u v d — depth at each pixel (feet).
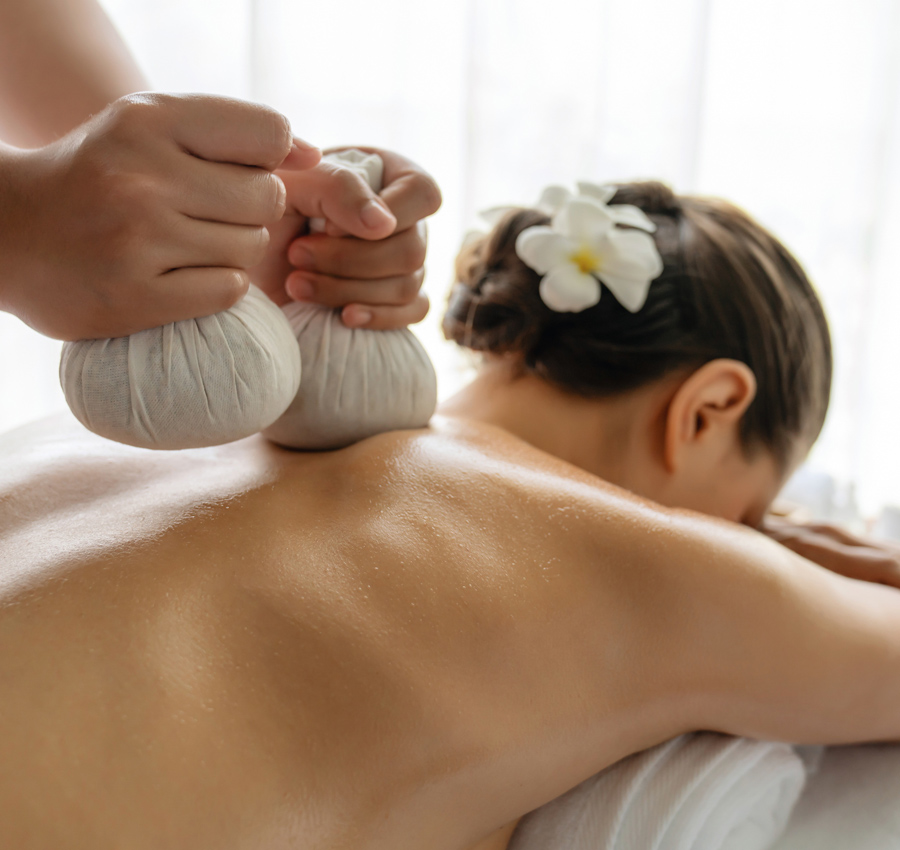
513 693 1.40
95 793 1.06
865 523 5.98
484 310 2.39
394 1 5.16
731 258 2.39
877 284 5.94
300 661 1.28
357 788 1.24
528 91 5.24
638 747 1.72
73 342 1.36
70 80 2.10
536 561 1.53
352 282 1.72
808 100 5.56
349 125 5.27
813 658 1.69
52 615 1.21
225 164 1.31
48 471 1.64
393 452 1.70
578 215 2.20
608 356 2.25
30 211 1.24
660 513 1.72
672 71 5.32
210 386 1.32
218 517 1.46
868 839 1.94
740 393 2.22
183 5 5.18
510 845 1.77
